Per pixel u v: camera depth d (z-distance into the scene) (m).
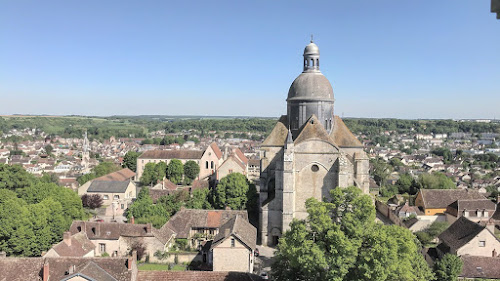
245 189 95.38
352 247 40.53
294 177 76.25
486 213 98.19
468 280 60.03
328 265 41.47
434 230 91.50
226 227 70.25
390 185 152.50
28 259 51.28
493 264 62.84
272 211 77.50
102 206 122.38
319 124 79.06
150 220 81.31
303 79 84.56
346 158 77.31
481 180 191.75
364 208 44.28
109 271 49.19
